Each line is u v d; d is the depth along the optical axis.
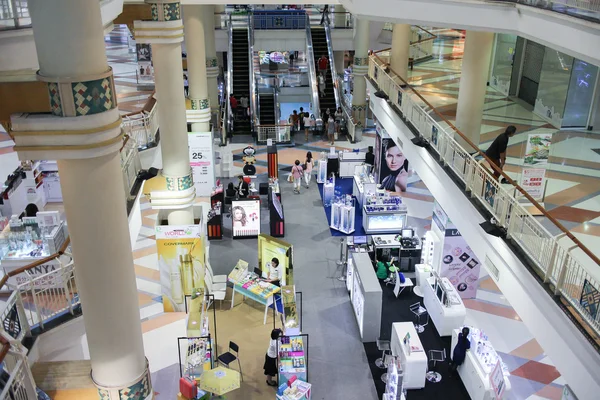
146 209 17.23
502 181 9.02
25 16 5.93
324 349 11.61
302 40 26.28
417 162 12.50
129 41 27.86
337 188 19.14
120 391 6.12
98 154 5.07
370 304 11.45
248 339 11.69
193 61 16.70
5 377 5.25
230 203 16.86
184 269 11.98
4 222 10.21
